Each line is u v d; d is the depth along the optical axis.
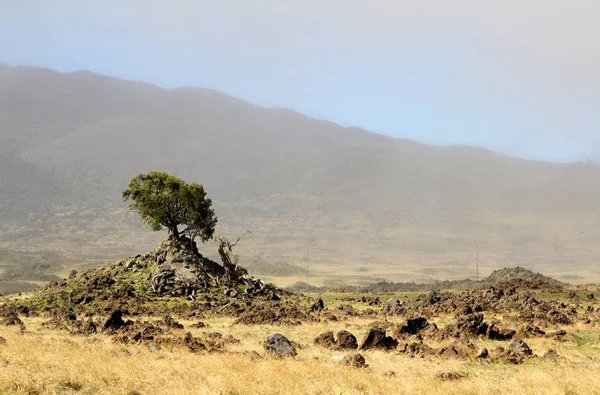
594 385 65.38
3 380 50.91
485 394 59.47
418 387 61.16
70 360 62.53
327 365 73.06
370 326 126.81
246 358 75.12
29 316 147.38
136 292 176.50
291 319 137.50
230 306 163.50
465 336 106.69
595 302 190.50
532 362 83.69
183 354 77.88
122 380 55.34
